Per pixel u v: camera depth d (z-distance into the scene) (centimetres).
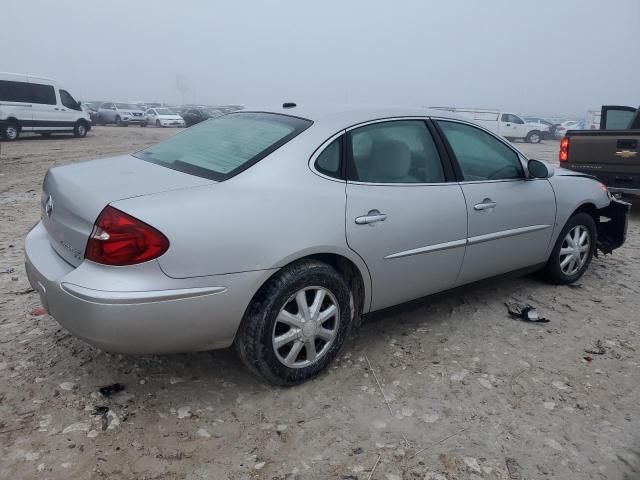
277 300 292
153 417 287
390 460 261
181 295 264
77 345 354
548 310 438
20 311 402
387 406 302
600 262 572
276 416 291
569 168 803
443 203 363
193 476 247
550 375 340
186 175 303
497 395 316
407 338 383
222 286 274
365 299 337
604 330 405
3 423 275
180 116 3812
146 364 336
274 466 255
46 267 289
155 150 364
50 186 320
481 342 380
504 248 414
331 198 310
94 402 296
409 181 354
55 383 312
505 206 405
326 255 319
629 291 486
